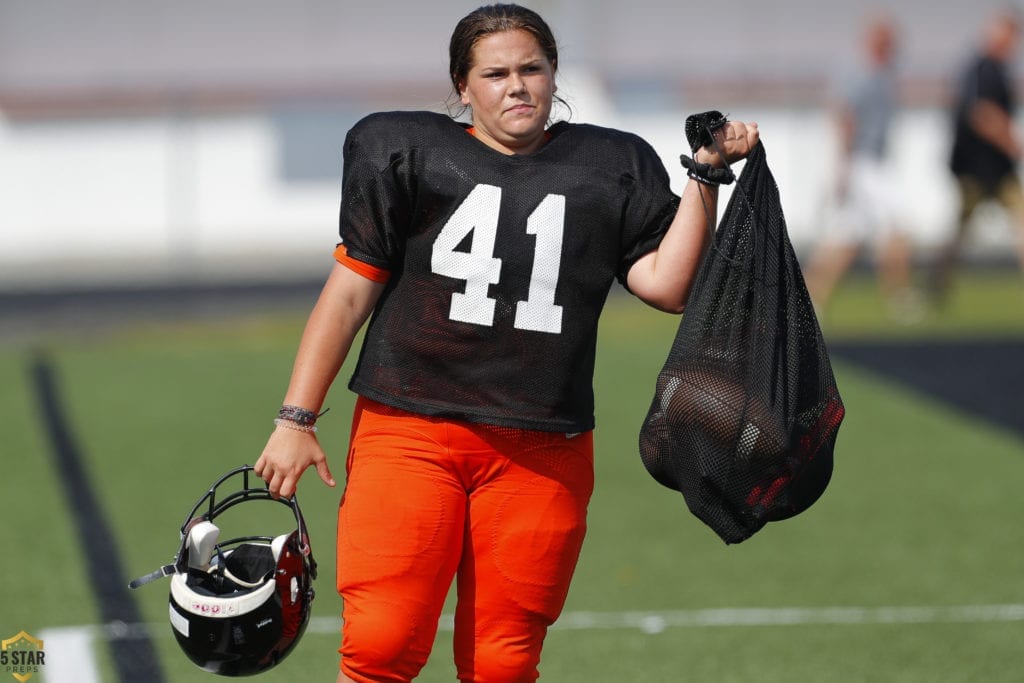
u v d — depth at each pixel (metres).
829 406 13.31
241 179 64.94
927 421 34.00
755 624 20.88
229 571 13.92
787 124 67.25
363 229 13.28
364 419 13.66
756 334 13.15
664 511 27.00
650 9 68.19
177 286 57.41
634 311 51.47
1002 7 68.38
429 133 13.27
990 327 46.16
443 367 13.27
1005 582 22.80
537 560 13.45
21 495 27.48
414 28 66.56
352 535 13.38
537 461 13.41
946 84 67.12
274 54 65.69
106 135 63.62
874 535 25.44
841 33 69.56
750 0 68.44
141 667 18.94
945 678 18.73
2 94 62.66
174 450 31.03
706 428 13.03
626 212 13.36
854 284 55.91
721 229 13.43
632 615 21.25
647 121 68.69
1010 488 28.44
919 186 67.12
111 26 63.84
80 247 63.91
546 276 13.11
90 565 23.30
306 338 13.45
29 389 37.75
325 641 20.05
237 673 13.76
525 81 13.17
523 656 13.63
